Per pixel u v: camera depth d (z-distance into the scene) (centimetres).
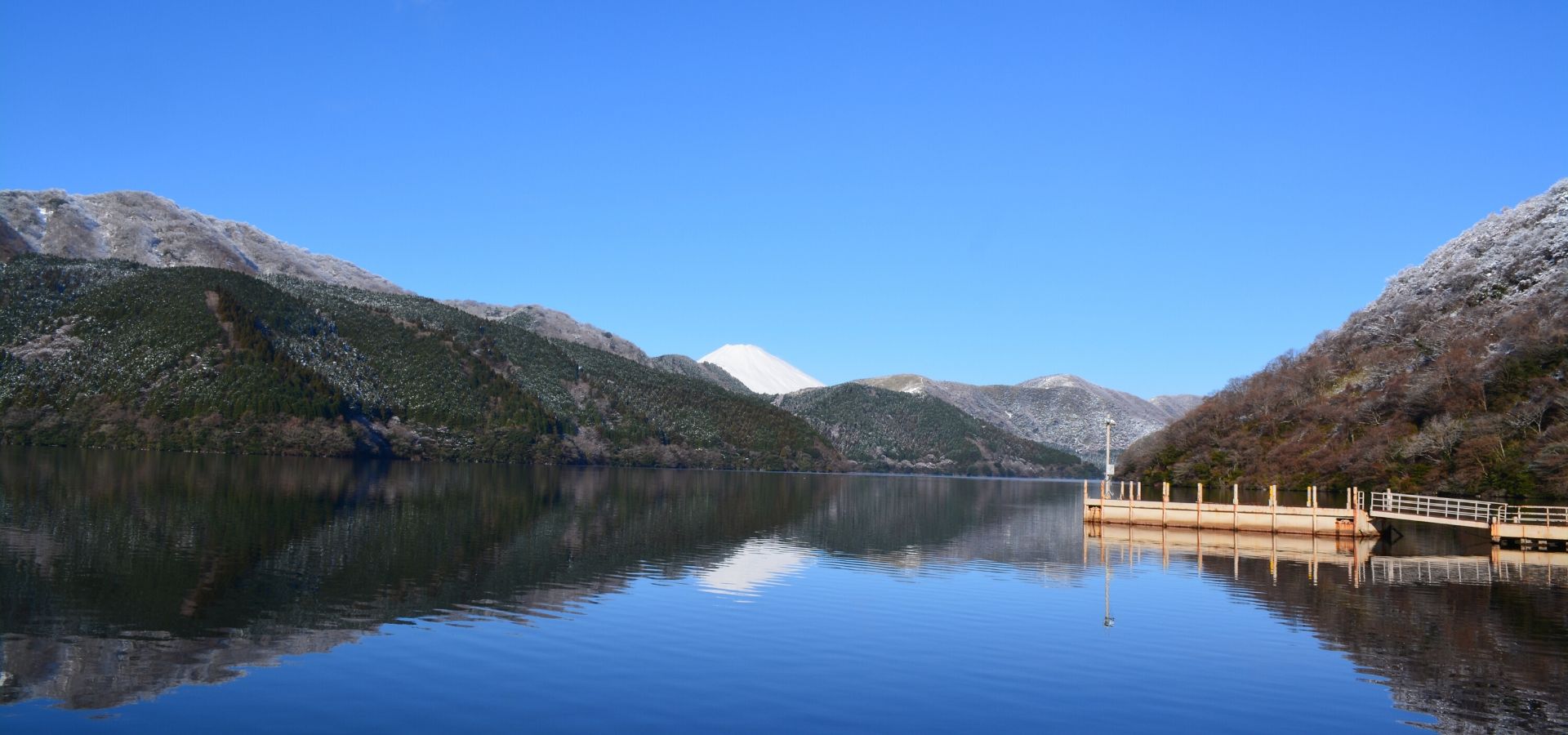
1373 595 4516
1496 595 4550
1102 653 3294
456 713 2491
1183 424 16188
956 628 3628
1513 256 14288
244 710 2459
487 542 5850
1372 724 2619
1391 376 13038
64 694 2519
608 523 7700
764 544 6469
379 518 7044
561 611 3747
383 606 3706
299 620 3409
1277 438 13900
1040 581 4838
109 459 13225
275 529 5919
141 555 4631
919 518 9675
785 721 2525
